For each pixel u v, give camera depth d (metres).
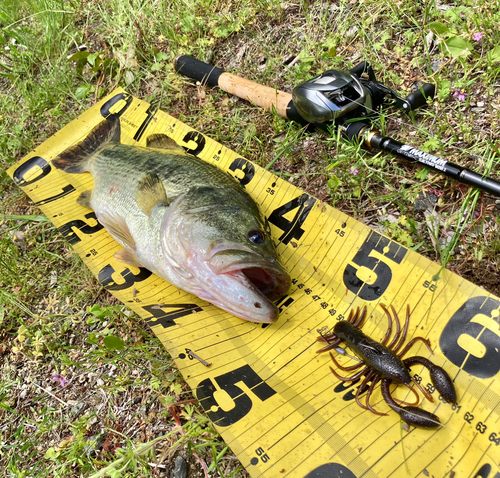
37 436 0.46
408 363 0.38
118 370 0.47
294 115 0.56
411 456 0.33
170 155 0.53
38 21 0.90
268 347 0.41
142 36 0.77
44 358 0.51
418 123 0.54
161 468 0.40
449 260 0.45
